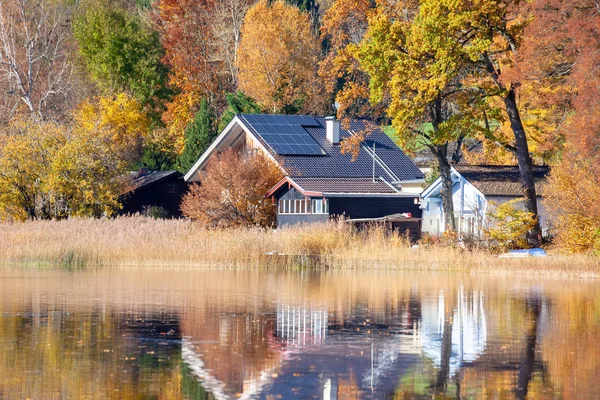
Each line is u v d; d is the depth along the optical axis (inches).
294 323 3198.8
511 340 2881.4
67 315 3356.3
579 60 5315.0
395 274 5251.0
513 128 6318.9
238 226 7140.8
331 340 2869.1
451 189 6815.9
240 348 2723.9
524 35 5679.1
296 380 2317.9
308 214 7298.2
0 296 3954.2
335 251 5792.3
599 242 5413.4
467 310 3555.6
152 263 5866.1
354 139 7042.3
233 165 7288.4
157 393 2174.0
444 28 5900.6
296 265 5738.2
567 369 2442.2
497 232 5920.3
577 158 5615.2
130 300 3826.3
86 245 5959.6
